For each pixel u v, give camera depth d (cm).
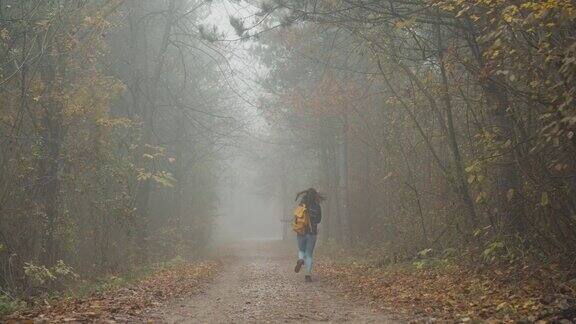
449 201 1279
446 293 852
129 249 1625
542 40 696
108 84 1362
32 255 1123
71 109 1207
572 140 727
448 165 1209
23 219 1117
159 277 1303
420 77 1391
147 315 729
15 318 660
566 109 693
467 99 1075
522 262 875
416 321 652
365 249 2064
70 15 1185
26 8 1151
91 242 1419
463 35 1052
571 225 819
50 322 620
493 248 896
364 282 1124
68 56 1227
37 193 1212
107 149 1397
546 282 762
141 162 1786
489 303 731
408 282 1024
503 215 982
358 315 735
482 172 885
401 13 1133
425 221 1429
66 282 1126
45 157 1198
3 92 1132
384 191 1891
